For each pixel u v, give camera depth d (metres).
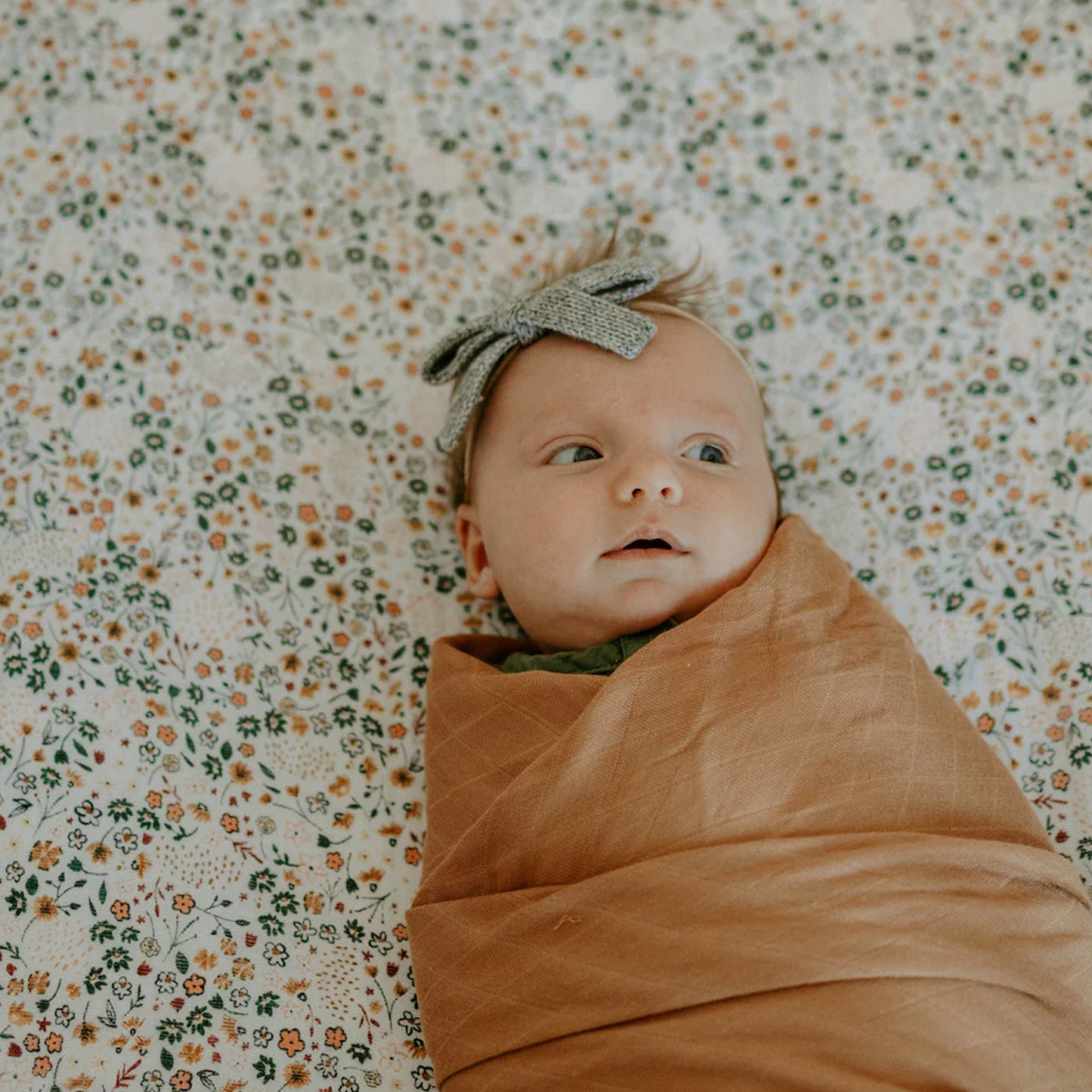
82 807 1.04
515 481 1.08
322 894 1.05
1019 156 1.42
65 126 1.35
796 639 0.94
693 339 1.13
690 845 0.83
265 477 1.24
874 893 0.78
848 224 1.40
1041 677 1.17
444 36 1.47
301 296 1.33
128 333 1.26
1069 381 1.30
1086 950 0.83
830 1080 0.71
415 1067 0.98
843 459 1.29
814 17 1.49
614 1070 0.77
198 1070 0.95
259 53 1.43
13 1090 0.92
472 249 1.39
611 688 0.89
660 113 1.46
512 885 0.88
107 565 1.15
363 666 1.18
